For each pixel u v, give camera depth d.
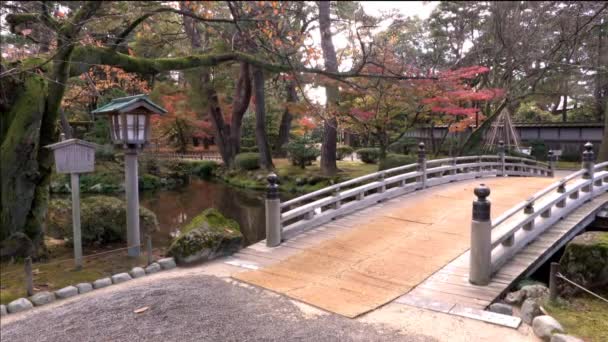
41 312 4.84
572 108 22.17
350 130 17.84
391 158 14.59
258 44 9.74
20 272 6.13
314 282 5.28
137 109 6.73
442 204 9.24
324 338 3.80
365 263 5.91
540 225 6.53
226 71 17.39
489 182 12.35
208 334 3.92
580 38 9.17
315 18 10.84
